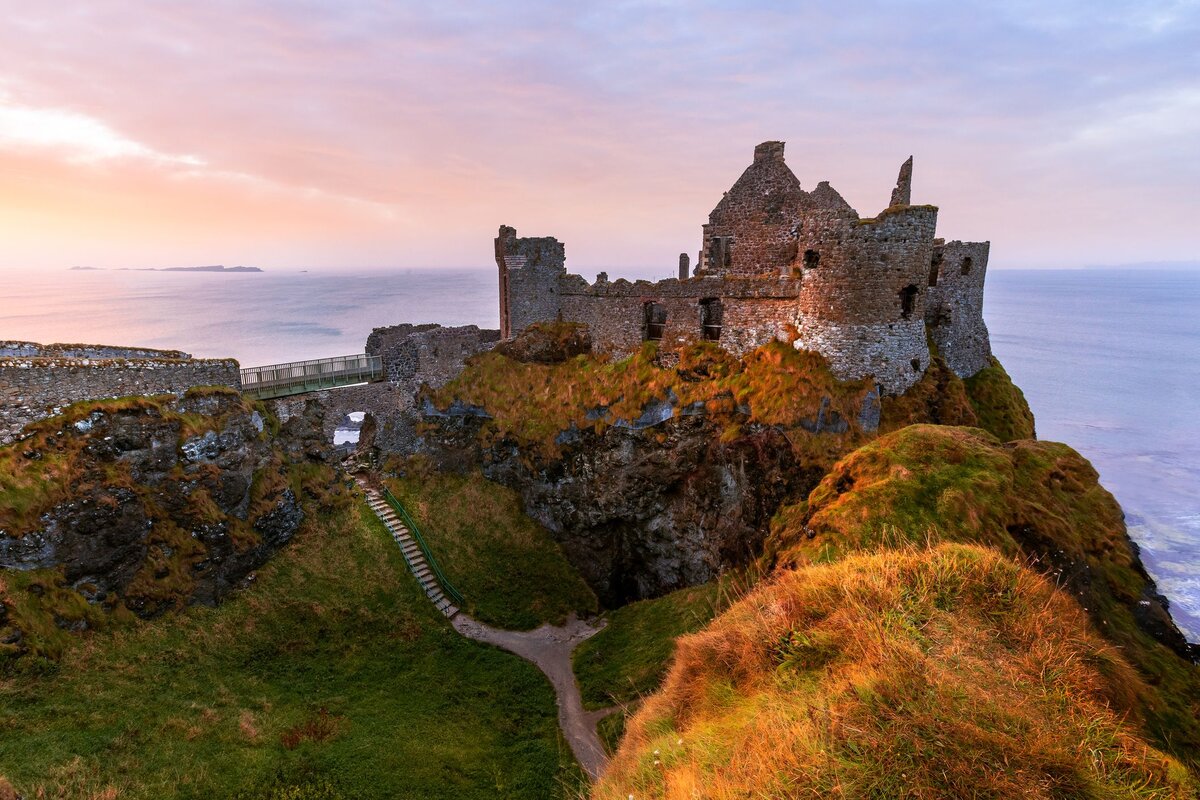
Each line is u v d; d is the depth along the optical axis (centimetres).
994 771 644
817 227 2594
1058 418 8569
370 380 3422
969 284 3067
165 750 1622
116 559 2077
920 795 628
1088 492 1877
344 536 2819
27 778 1398
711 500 2769
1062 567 1614
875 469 1931
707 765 820
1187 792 673
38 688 1714
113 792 1420
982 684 792
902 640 863
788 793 673
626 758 1038
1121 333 17150
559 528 3247
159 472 2255
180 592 2198
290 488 2731
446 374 3666
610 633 2597
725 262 3425
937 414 2667
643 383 3134
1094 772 668
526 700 2223
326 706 1998
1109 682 957
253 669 2114
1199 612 3653
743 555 2617
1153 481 6209
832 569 1116
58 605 1898
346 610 2484
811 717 766
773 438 2586
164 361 2416
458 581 2855
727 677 1034
